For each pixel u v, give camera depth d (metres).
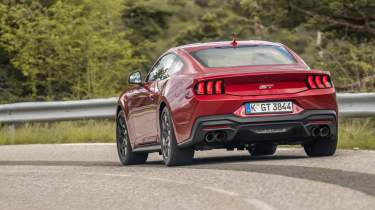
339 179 14.46
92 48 53.62
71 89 53.56
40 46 53.06
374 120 27.36
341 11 42.34
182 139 18.31
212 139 17.91
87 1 56.12
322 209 11.71
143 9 73.00
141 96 20.70
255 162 18.11
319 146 19.02
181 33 72.69
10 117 35.25
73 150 27.41
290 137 18.20
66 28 53.47
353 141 23.44
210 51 19.23
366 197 12.47
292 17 44.56
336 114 18.42
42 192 15.31
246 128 17.83
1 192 15.65
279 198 12.86
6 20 54.31
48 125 37.84
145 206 12.96
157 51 72.25
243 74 17.88
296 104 18.06
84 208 13.16
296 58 19.09
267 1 44.31
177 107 18.38
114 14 58.06
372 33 43.25
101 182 16.25
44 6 55.38
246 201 12.75
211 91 17.89
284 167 16.58
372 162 16.81
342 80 33.12
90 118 33.97
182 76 18.69
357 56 34.62
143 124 20.66
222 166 17.59
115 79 55.59
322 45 46.28
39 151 27.66
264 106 17.91
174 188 14.68
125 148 22.23
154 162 22.28
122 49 56.44
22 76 54.59
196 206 12.63
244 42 19.72
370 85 30.83
